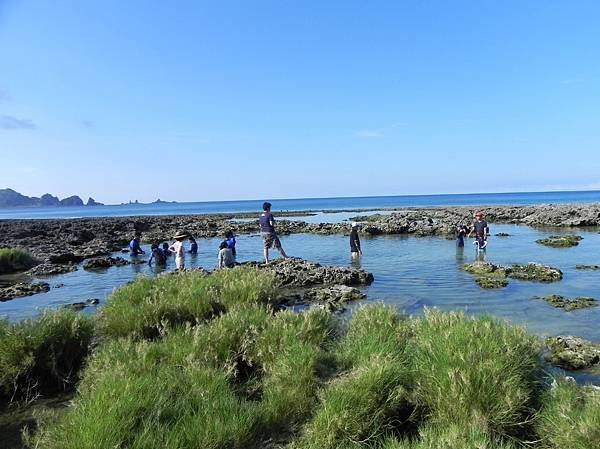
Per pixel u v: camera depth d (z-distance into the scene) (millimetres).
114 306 9172
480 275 17078
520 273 16781
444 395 5109
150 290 10000
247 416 4953
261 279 10797
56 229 44531
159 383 5293
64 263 25062
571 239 26375
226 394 5402
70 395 6855
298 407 5391
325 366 6191
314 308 8039
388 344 6453
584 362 7578
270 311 8375
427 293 14086
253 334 6988
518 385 5203
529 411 5094
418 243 28531
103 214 138375
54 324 7453
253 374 6617
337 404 5020
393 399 5238
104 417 4562
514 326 6621
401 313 8969
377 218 55812
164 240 36219
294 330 6914
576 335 9586
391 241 30125
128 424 4531
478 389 4996
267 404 5379
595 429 4406
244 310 8062
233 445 4664
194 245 27141
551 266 18703
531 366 5652
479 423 4770
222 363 6473
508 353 5473
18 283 18516
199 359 6340
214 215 79750
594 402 4879
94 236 38938
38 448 4676
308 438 4852
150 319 8391
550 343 8594
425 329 6691
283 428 5137
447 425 4871
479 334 5949
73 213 163875
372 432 4898
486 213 48094
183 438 4465
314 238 34312
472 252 23750
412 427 5188
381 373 5371
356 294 13602
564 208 47531
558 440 4559
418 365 5742
